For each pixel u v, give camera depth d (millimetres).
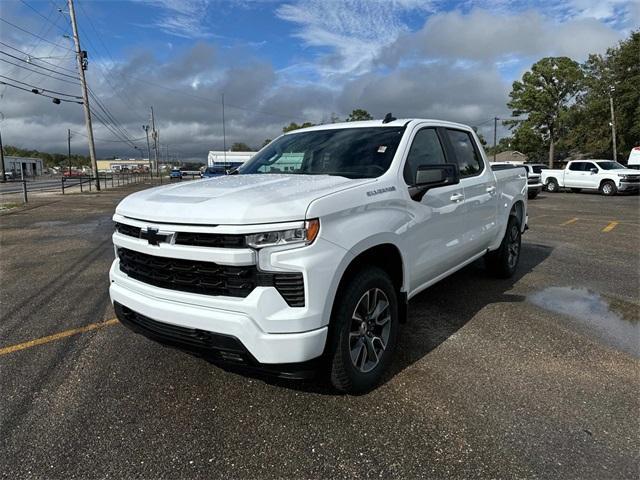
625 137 45781
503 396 3064
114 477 2334
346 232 2791
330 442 2598
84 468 2400
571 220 12586
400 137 3770
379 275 3109
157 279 2877
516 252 6148
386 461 2439
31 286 5891
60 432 2713
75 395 3125
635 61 43281
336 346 2834
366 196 3029
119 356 3729
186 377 3361
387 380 3291
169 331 2844
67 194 27031
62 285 5930
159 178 65188
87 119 31188
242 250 2520
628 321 4461
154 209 2859
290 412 2898
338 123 4562
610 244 8688
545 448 2527
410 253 3482
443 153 4277
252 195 2764
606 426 2719
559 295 5320
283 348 2553
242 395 3107
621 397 3045
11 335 4203
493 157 80312
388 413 2879
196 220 2623
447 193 4023
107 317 4676
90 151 31391
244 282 2564
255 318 2535
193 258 2633
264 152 4551
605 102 44750
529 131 45656
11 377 3393
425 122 4160
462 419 2805
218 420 2820
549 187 26734
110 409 2949
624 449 2512
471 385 3213
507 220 5645
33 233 10766
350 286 2904
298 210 2574
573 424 2742
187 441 2617
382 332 3283
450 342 3949
